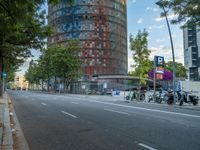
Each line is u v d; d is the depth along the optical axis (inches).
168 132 387.2
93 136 360.8
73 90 3853.3
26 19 359.3
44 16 980.6
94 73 4493.1
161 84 2111.2
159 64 1327.5
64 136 362.9
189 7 780.6
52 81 4480.8
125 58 5231.3
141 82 1632.6
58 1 339.0
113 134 373.7
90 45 4547.2
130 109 786.2
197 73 4517.7
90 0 4640.8
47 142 325.7
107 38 4697.3
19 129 425.7
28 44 1008.9
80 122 498.0
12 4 311.0
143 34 1547.7
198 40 4589.1
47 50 3011.8
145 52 1549.0
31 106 898.7
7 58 1293.1
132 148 290.2
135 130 405.7
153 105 1008.2
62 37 4630.9
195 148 288.7
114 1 4909.0
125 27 5285.4
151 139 337.4
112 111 715.4
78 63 2999.5
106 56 4643.2
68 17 4630.9
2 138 333.1
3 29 360.8
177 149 284.5
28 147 300.2
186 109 858.1
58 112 690.8
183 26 834.8
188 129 413.7
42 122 503.5
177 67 3774.6
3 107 799.1
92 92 3061.0
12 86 6968.5
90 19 4598.9
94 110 746.2
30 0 322.3
